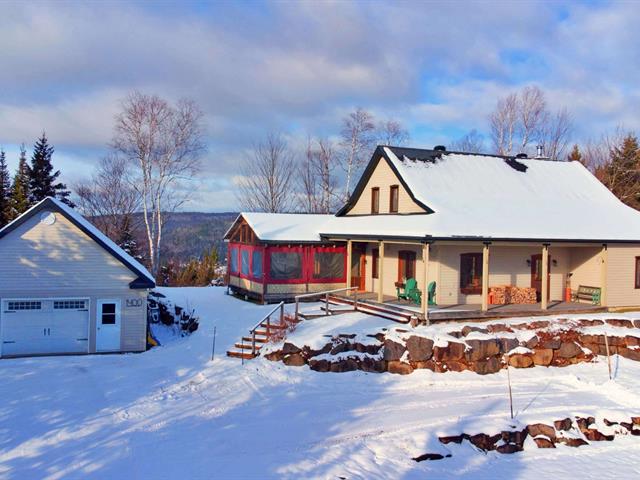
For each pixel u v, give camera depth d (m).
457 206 23.78
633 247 25.88
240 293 32.09
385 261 27.61
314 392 16.77
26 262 20.22
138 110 38.75
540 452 14.08
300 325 21.41
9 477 10.99
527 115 52.19
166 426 13.88
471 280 24.36
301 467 12.01
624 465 13.48
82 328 20.83
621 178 52.62
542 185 28.06
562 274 26.73
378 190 27.92
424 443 13.38
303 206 53.97
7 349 20.14
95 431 13.38
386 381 18.00
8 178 44.41
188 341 22.05
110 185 48.53
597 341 21.12
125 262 20.94
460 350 18.98
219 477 11.37
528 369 19.70
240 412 15.00
